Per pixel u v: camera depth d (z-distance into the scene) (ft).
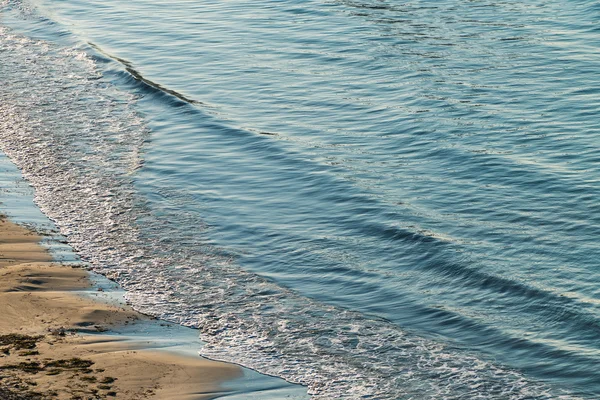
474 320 64.64
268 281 72.13
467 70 127.54
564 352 59.88
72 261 74.84
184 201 88.38
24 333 60.75
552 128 103.55
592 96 113.80
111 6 181.47
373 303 68.23
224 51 144.56
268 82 127.13
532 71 125.39
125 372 56.03
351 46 143.13
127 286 70.85
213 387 55.67
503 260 72.84
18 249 76.07
